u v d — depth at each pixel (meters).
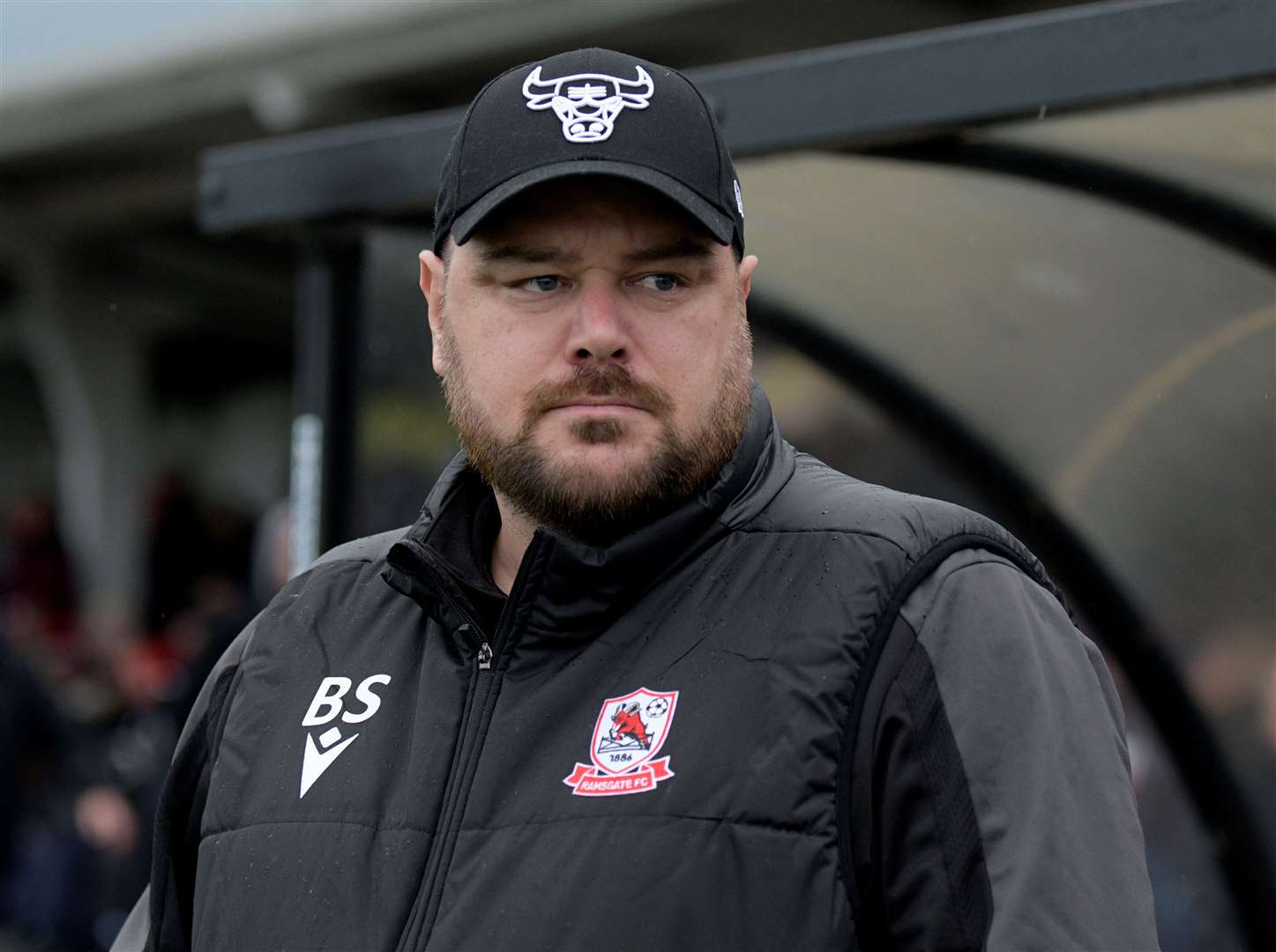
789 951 2.29
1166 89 3.36
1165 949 4.75
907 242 4.40
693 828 2.38
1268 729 4.54
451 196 2.76
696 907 2.33
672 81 2.74
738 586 2.59
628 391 2.59
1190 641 4.66
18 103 11.85
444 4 8.90
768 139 3.90
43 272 15.00
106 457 15.82
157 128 11.55
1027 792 2.30
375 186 4.61
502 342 2.66
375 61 9.49
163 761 8.30
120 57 10.99
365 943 2.53
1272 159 3.61
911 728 2.36
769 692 2.44
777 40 8.55
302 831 2.68
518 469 2.65
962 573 2.48
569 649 2.64
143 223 14.37
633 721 2.51
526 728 2.58
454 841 2.55
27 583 12.98
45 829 8.54
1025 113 3.54
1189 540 4.56
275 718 2.88
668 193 2.57
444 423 4.96
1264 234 3.85
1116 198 3.92
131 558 16.03
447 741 2.66
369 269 4.87
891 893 2.33
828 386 5.10
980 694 2.36
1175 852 4.79
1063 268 4.27
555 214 2.62
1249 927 4.70
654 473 2.59
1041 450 4.85
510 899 2.43
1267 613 4.47
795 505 2.69
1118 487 4.66
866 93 3.76
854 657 2.42
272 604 3.12
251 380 17.72
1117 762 2.40
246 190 4.88
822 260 4.64
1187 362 4.30
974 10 8.09
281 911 2.62
